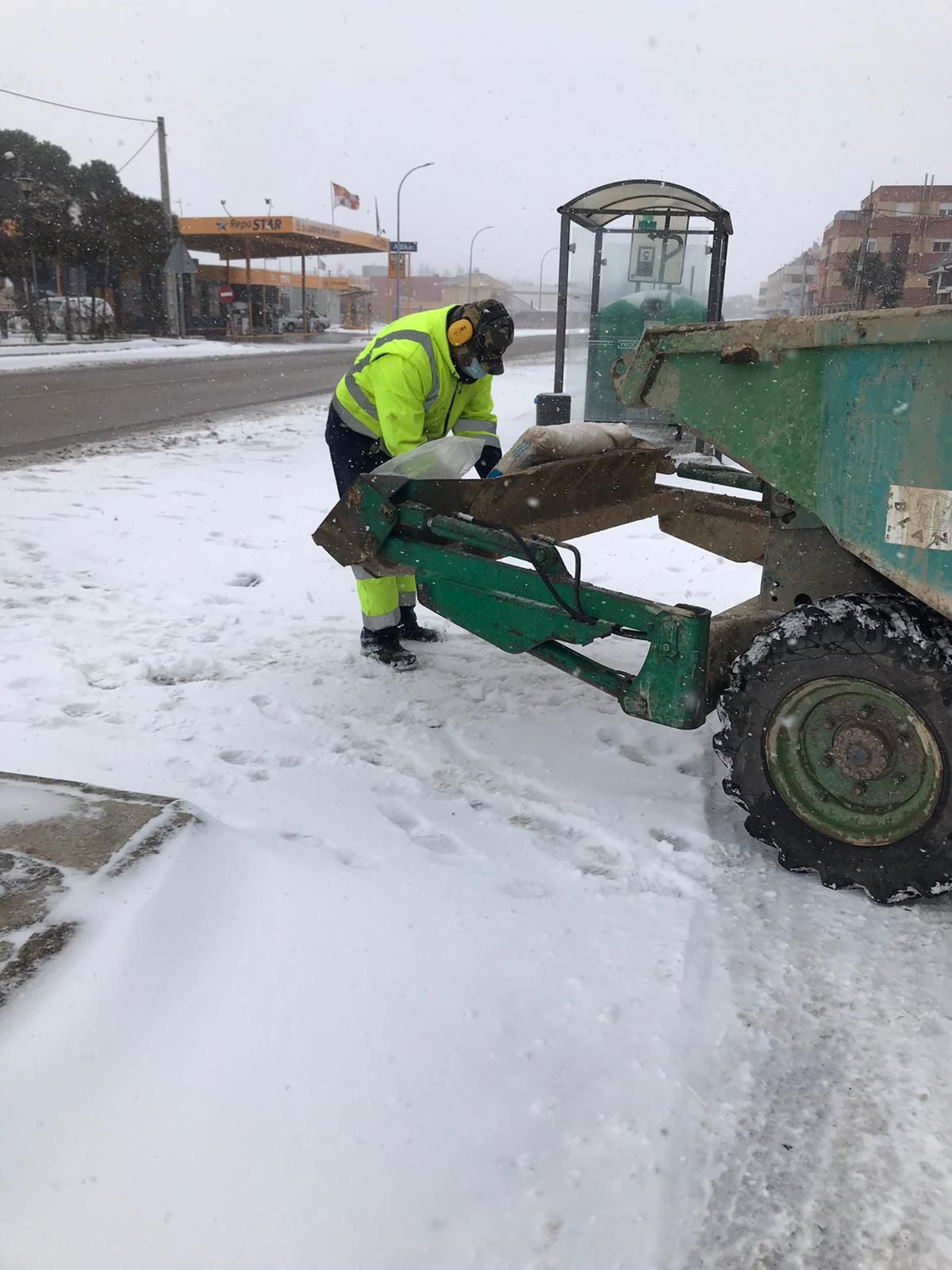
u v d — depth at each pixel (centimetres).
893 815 257
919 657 242
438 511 342
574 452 373
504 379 2412
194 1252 151
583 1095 193
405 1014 208
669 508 425
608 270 1148
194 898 222
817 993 226
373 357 384
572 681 430
